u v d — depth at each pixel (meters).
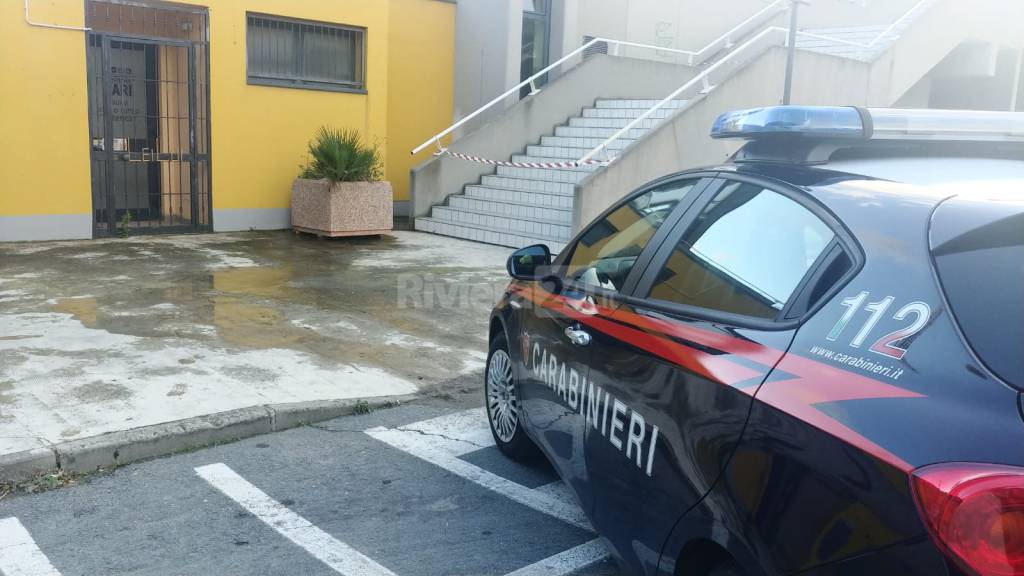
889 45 14.12
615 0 16.23
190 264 9.94
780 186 2.83
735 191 3.06
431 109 15.17
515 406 4.56
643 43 16.69
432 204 13.62
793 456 2.17
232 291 8.60
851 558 1.95
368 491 4.27
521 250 4.30
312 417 5.22
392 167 14.84
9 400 5.12
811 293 2.45
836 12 19.05
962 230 2.19
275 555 3.59
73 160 11.17
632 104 14.19
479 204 13.10
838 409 2.10
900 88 14.46
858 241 2.39
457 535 3.82
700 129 12.11
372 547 3.69
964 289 2.07
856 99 13.83
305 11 12.59
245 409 5.09
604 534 3.24
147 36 11.43
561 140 13.99
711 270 2.96
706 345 2.71
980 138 2.90
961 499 1.74
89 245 10.95
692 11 17.31
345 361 6.36
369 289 8.96
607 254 3.74
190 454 4.70
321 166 11.98
